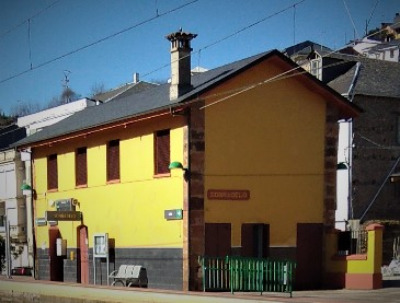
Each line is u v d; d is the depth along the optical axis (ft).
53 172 78.13
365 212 83.97
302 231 58.80
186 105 53.16
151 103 62.28
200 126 54.34
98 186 67.77
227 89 55.67
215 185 54.80
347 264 56.70
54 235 77.41
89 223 69.15
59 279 76.64
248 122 56.90
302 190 59.21
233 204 55.47
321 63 91.56
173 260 55.31
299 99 59.98
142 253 59.93
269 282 50.14
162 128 57.67
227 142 55.67
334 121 61.67
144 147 60.29
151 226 58.80
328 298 44.37
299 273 57.98
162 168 58.08
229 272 51.29
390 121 87.56
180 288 54.08
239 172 56.08
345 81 88.74
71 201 72.28
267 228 57.06
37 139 78.28
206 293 45.06
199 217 53.67
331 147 61.11
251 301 40.01
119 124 61.93
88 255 69.15
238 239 55.42
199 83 59.11
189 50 58.39
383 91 86.89
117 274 62.03
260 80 57.77
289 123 59.16
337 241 59.57
